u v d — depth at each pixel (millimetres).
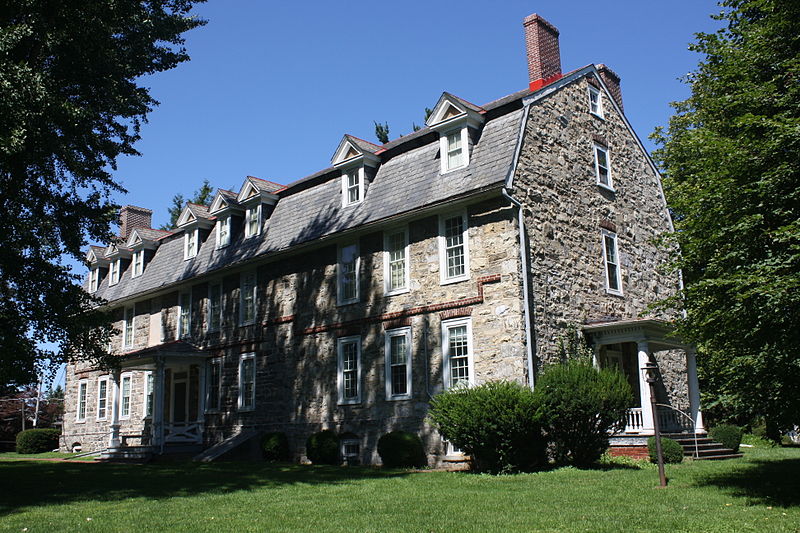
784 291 9328
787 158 10578
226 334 25891
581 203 20531
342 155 22859
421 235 19781
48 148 15078
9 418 41625
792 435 24828
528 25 22219
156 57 18016
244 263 24812
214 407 25844
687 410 23328
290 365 23000
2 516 10906
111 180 17656
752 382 10984
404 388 19484
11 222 15188
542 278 18125
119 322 32156
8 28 13484
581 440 15656
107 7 15383
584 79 22297
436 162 20188
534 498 11461
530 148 18891
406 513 10438
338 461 20438
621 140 23531
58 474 17406
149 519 10430
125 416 30312
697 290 10992
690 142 13539
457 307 18422
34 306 16172
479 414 14828
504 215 17844
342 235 21469
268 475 16594
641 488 12062
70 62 15742
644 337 17969
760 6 12484
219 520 10250
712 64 14164
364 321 20750
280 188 27453
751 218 10453
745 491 11430
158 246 31953
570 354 18281
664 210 24969
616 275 21438
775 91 11891
